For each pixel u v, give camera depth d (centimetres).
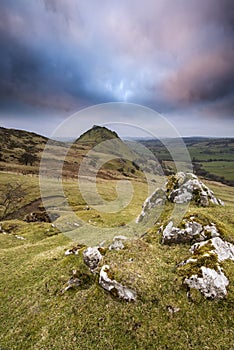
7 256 2455
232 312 1105
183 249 1619
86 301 1301
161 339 1045
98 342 1085
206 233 1677
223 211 2284
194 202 2436
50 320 1284
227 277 1244
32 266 2022
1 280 1873
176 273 1351
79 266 1611
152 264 1461
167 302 1178
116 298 1238
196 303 1159
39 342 1172
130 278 1294
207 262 1312
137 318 1133
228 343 997
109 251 1625
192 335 1041
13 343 1224
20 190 7062
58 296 1459
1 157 12388
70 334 1155
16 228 4338
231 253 1449
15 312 1452
